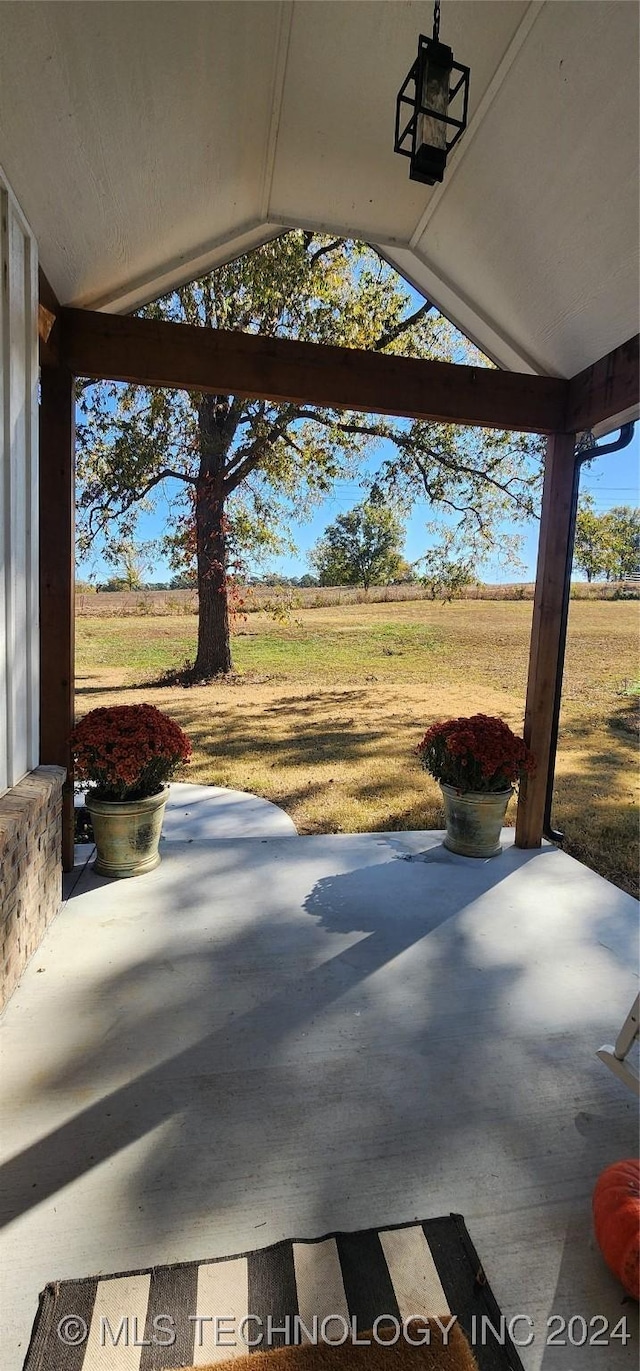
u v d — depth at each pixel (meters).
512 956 2.39
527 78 1.98
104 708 3.11
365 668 6.67
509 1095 1.69
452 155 2.40
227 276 5.94
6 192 1.91
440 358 6.57
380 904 2.80
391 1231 1.29
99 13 1.58
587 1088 1.72
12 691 2.22
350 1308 1.14
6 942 1.97
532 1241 1.28
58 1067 1.75
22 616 2.32
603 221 2.22
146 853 3.07
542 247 2.51
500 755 3.25
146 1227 1.29
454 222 2.73
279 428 6.39
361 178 2.63
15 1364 1.04
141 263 2.77
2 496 2.04
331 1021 1.98
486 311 3.13
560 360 3.08
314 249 6.09
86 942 2.42
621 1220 1.20
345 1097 1.67
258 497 6.66
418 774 5.55
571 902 2.86
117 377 2.72
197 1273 1.20
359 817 4.75
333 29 2.00
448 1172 1.44
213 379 2.76
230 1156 1.47
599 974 2.29
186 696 6.65
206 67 1.98
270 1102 1.64
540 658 3.38
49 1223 1.29
